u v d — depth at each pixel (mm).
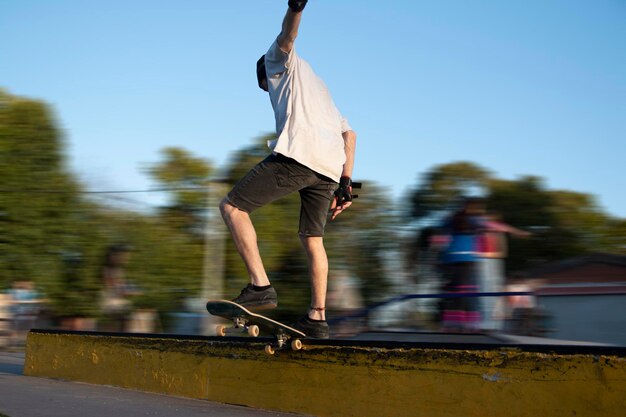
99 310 7574
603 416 2594
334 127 3406
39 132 8789
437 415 3020
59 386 4414
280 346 3506
